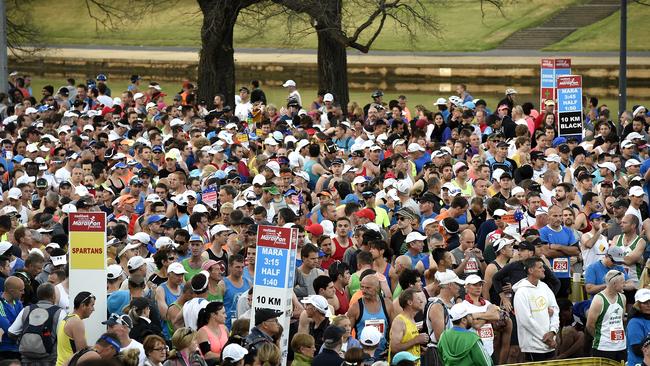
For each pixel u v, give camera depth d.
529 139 74.69
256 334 38.69
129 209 60.34
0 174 72.94
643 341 42.50
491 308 44.31
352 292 46.16
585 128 97.94
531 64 183.12
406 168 67.06
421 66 187.62
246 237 48.78
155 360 36.00
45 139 80.69
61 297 44.53
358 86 191.12
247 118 97.44
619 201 57.72
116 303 42.53
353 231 54.84
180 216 59.12
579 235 56.59
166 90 183.38
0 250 46.94
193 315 41.94
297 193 61.19
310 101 165.50
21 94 114.38
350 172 68.19
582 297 54.72
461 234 51.38
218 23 115.31
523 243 47.84
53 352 40.53
